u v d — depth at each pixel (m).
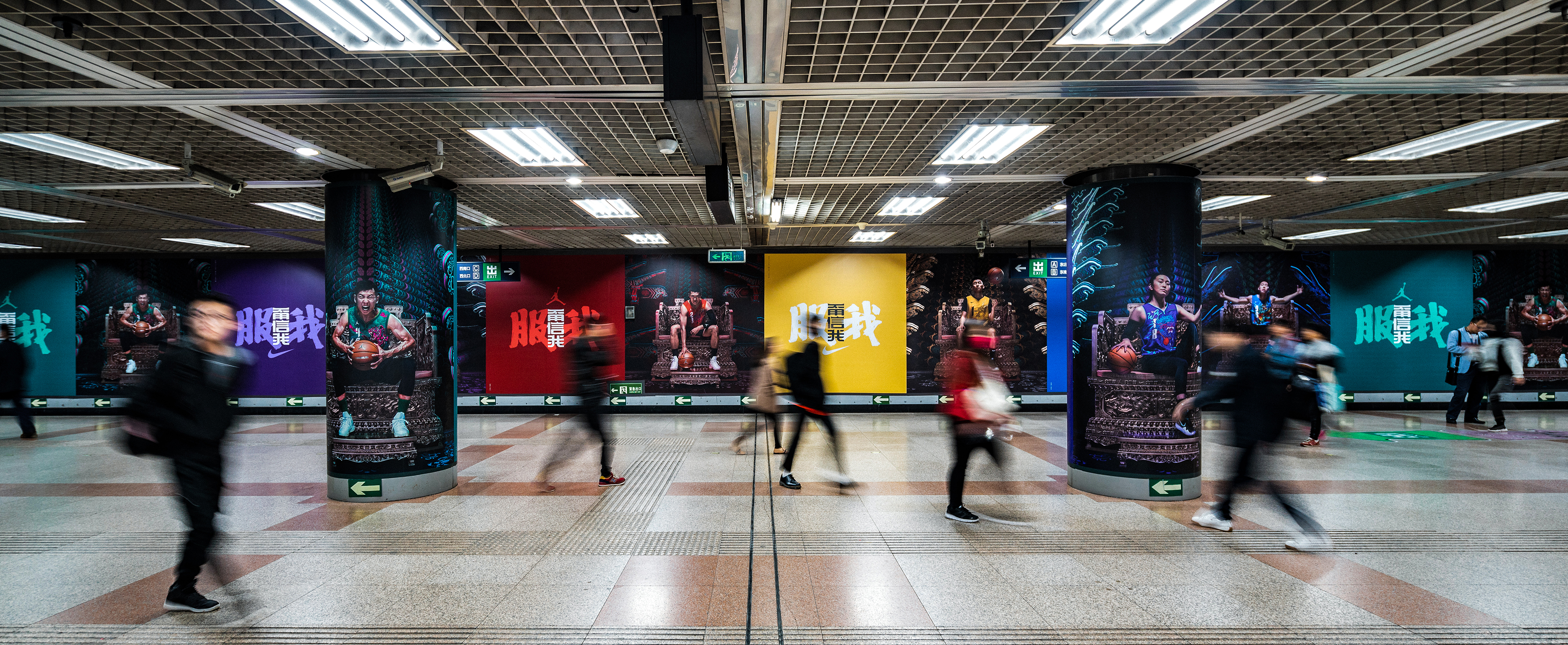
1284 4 3.49
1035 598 4.02
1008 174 7.04
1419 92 4.48
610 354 7.32
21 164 6.26
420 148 5.81
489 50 3.79
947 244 13.09
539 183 7.31
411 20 3.43
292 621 3.71
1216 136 5.61
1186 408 5.57
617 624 3.67
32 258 13.73
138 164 6.25
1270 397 5.11
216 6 3.31
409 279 6.64
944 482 7.25
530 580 4.32
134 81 4.16
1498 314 13.77
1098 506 6.17
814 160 6.53
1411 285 13.76
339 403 6.52
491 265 12.86
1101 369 6.64
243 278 13.70
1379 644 3.42
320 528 5.52
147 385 3.67
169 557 4.81
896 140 5.81
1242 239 12.52
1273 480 5.08
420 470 6.62
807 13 3.46
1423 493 6.59
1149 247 6.43
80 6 3.27
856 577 4.38
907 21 3.56
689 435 10.85
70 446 9.86
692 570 4.52
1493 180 7.29
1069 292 7.09
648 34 3.71
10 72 4.00
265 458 8.80
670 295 13.68
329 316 6.53
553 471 7.91
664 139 5.55
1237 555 4.81
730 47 3.63
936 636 3.53
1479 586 4.18
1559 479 7.23
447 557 4.80
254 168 6.46
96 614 3.79
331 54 3.87
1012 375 13.66
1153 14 3.47
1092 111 4.98
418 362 6.65
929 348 13.67
